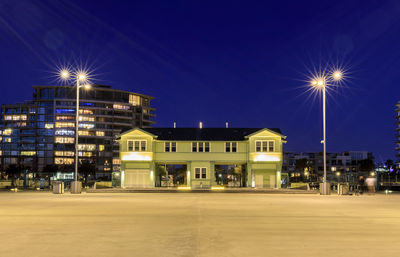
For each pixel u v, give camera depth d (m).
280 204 25.19
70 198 32.28
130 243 10.39
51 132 166.50
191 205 23.84
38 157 165.62
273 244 10.30
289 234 12.00
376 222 15.16
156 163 60.88
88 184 98.44
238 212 19.12
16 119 169.50
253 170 57.88
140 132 57.97
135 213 18.44
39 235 11.70
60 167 160.62
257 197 35.28
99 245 10.11
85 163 153.50
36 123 168.38
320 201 28.98
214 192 49.34
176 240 10.86
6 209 20.61
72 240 10.84
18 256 8.82
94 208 21.30
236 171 68.19
